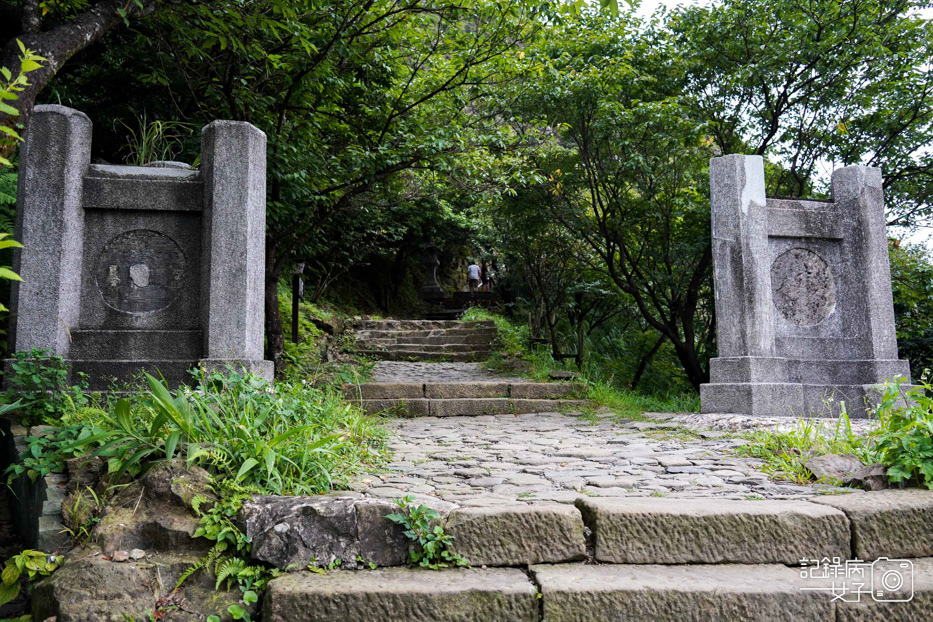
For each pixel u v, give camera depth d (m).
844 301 6.49
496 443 5.07
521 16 7.12
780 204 6.41
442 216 16.72
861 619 2.27
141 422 3.35
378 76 7.86
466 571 2.48
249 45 5.78
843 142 8.39
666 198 8.98
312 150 7.45
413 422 6.52
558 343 12.14
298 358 7.95
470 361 10.95
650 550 2.56
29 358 4.29
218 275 4.72
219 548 2.58
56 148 4.65
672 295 9.45
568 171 9.23
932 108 7.88
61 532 2.83
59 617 2.33
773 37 7.82
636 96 9.00
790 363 6.20
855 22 7.44
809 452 3.79
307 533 2.58
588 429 5.79
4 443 4.36
